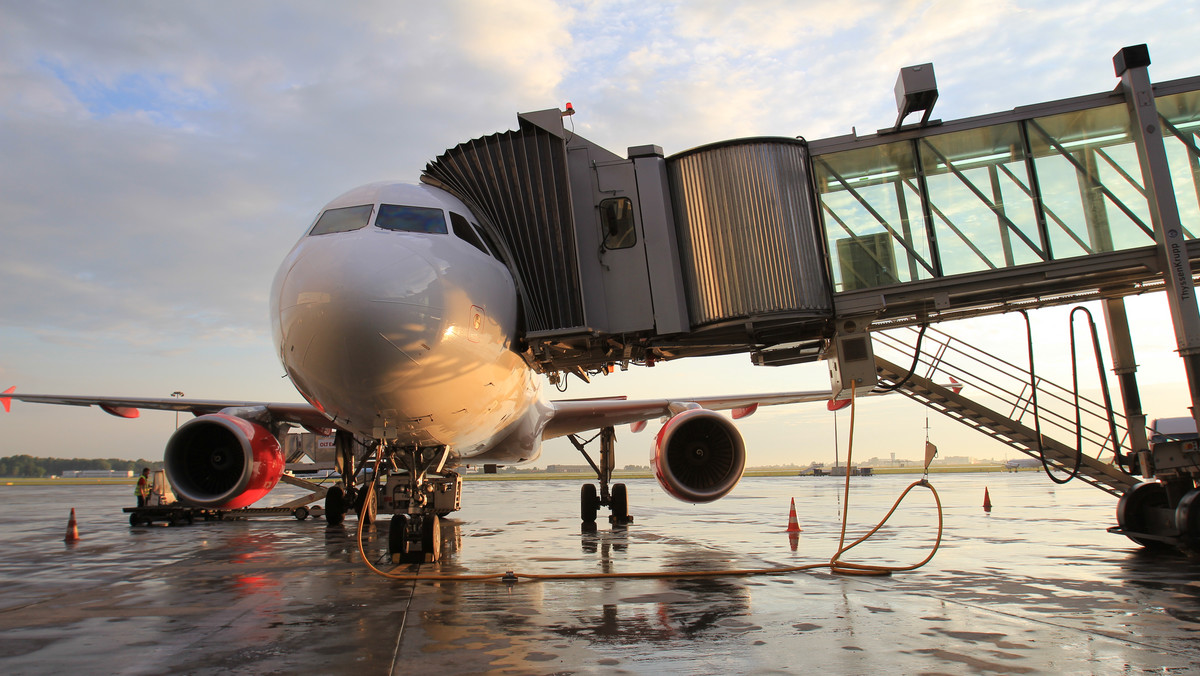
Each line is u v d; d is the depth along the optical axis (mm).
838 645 4734
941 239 9766
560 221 9727
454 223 8820
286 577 8219
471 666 4332
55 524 18078
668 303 9750
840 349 10031
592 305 9734
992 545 10492
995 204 9750
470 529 14414
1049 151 9773
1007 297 10500
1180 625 5273
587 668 4258
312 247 7883
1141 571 7910
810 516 17344
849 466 8734
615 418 14883
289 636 5191
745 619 5570
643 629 5258
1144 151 9336
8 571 9039
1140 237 9445
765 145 9914
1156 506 9922
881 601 6273
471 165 10055
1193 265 9633
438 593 6918
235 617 5918
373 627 5453
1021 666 4211
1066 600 6258
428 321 7477
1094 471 12242
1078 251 9523
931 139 9984
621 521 15531
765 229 9695
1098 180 9641
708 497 11023
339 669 4312
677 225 10180
